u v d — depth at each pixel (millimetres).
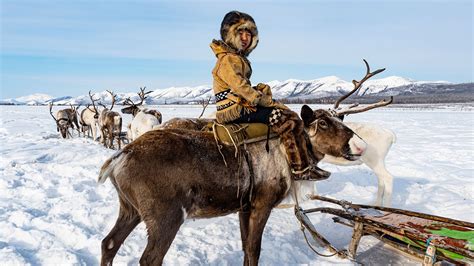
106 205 5738
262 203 3566
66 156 10219
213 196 3350
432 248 3561
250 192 3486
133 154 3139
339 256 4410
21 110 54406
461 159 11711
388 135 6191
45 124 25812
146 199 3109
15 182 6984
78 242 4531
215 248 4496
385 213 4590
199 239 4723
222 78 3473
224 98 3605
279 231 5199
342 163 5934
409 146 14695
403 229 3852
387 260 4465
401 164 10641
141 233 4746
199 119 5551
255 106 3625
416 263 4375
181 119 5398
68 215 5312
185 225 5148
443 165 10570
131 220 3463
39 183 6996
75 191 6574
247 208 3635
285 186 3641
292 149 3535
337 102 4945
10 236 4516
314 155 3865
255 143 3559
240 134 3500
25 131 20109
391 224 4020
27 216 5066
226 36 3545
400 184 8141
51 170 8141
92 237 4590
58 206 5656
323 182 8023
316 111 3859
